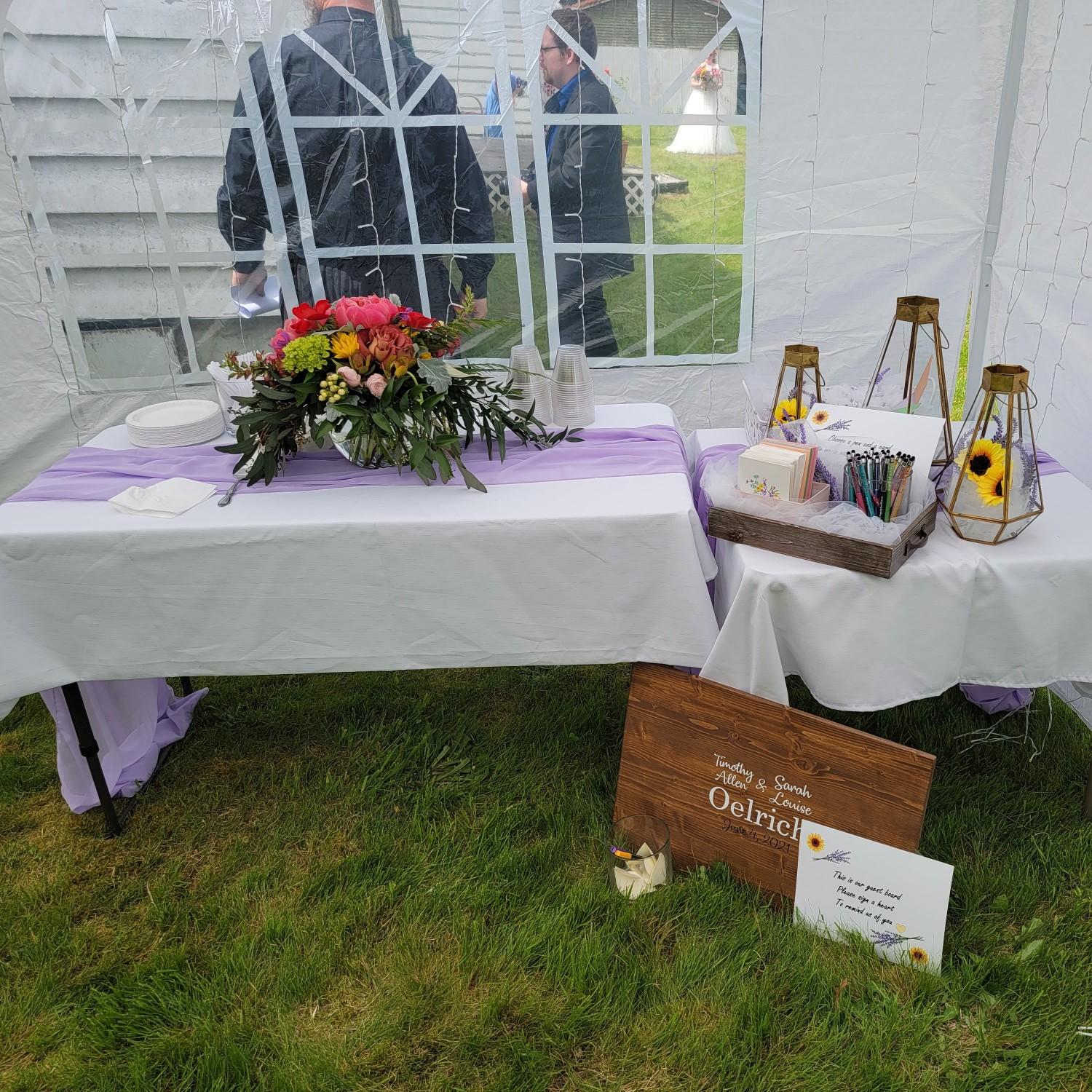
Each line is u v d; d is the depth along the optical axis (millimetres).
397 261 2975
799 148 2789
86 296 2914
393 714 2416
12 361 2930
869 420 1696
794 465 1650
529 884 1805
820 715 2283
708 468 1960
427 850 1912
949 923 1666
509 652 1828
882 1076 1396
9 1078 1489
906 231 2869
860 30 2619
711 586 1974
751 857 1740
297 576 1755
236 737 2357
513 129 2801
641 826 1788
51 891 1871
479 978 1606
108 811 2012
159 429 2156
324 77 2715
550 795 2072
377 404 1783
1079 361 2250
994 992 1534
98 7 2586
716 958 1603
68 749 1993
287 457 2025
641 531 1687
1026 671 1676
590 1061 1462
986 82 2641
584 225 2930
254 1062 1479
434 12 2660
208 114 2744
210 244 2906
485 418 1963
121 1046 1541
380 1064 1464
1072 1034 1446
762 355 3102
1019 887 1724
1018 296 2604
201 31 2648
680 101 2750
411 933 1695
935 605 1598
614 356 3119
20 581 1745
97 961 1714
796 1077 1410
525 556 1720
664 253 2963
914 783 1541
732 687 1718
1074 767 2055
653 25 2658
